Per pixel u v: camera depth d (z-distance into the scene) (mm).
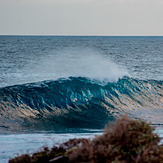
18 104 78125
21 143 38406
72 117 78875
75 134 49375
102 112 86438
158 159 19078
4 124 65375
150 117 80375
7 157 29656
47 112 80000
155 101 100188
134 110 89500
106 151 19516
